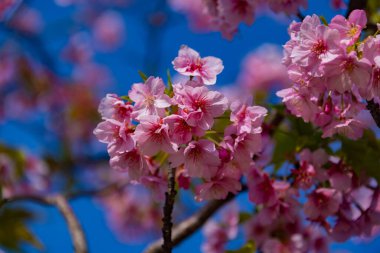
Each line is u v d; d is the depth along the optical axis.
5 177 7.72
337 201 4.62
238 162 3.97
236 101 3.89
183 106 3.68
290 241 5.67
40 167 9.23
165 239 4.03
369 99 3.57
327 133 4.14
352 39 3.53
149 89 3.76
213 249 6.24
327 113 4.11
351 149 4.71
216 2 5.23
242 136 3.85
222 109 3.72
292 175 4.73
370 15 5.44
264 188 4.61
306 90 3.88
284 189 4.60
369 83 3.52
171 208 4.05
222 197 4.14
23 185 9.16
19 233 7.09
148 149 3.72
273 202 4.58
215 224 6.30
